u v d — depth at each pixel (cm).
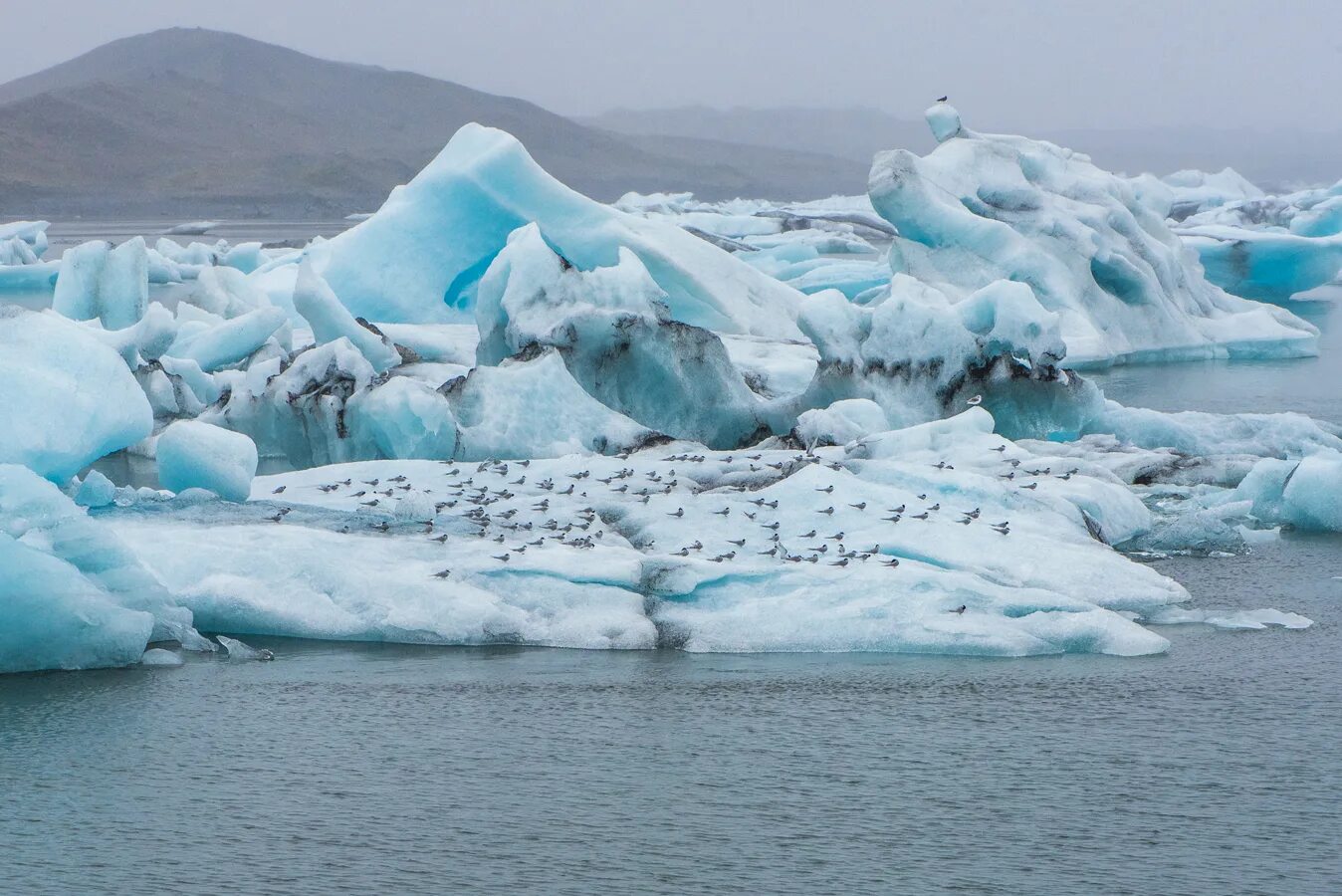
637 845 3105
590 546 4875
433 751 3622
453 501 5509
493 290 8112
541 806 3300
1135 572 4919
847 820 3231
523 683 4100
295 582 4619
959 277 12044
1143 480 7025
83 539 4412
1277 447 7688
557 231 10638
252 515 5191
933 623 4400
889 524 5116
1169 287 12825
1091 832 3173
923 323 7988
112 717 3866
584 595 4584
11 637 4188
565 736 3716
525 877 2964
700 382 7700
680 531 5150
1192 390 10712
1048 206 12356
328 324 8131
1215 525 5800
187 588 4575
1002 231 11919
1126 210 12744
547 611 4528
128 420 5381
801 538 5050
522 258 7906
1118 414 8062
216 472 5484
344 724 3803
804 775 3478
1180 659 4347
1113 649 4400
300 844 3109
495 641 4453
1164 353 12500
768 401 7881
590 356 7562
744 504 5353
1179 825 3203
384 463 6234
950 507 5412
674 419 7738
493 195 10731
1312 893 2894
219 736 3719
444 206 10969
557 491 5700
